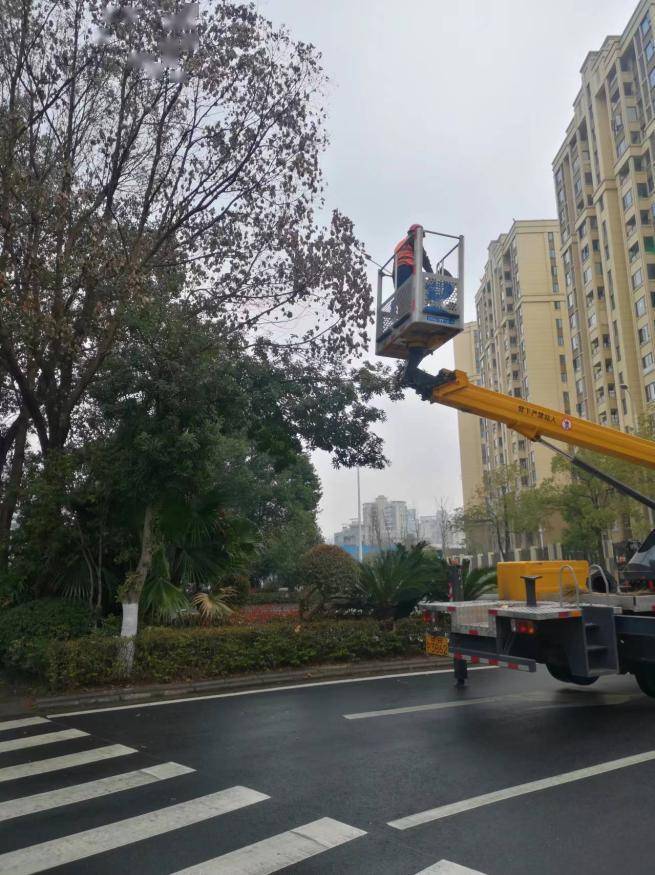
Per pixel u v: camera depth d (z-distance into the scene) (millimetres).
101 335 11930
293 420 12133
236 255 13391
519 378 82250
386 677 11727
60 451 12367
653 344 52000
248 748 7008
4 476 14570
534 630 8109
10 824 5031
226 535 14516
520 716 8359
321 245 12875
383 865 4238
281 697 9898
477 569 13859
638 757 6496
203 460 11883
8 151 10938
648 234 53500
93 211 11969
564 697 9641
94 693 10047
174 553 14172
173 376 10898
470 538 58812
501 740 7191
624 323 55656
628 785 5672
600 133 58812
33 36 11961
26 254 10570
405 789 5637
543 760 6426
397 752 6766
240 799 5457
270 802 5379
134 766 6438
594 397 61969
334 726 7945
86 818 5117
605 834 4664
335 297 12719
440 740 7219
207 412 11430
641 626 8203
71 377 13234
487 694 9930
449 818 4984
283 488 34719
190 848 4543
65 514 11992
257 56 12484
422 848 4480
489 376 91125
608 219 57344
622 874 4086
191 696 10203
